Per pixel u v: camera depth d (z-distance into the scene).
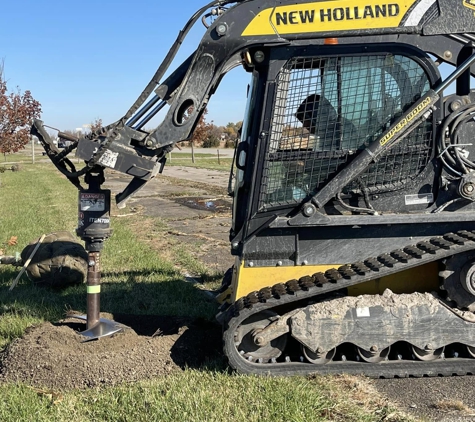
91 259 5.25
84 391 4.40
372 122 4.62
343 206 4.65
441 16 4.54
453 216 4.56
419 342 4.53
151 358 4.80
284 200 4.66
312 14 4.51
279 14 4.51
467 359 4.65
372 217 4.52
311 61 4.57
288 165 4.64
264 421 3.77
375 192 4.68
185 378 4.46
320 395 4.16
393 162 4.69
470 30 4.57
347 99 4.60
